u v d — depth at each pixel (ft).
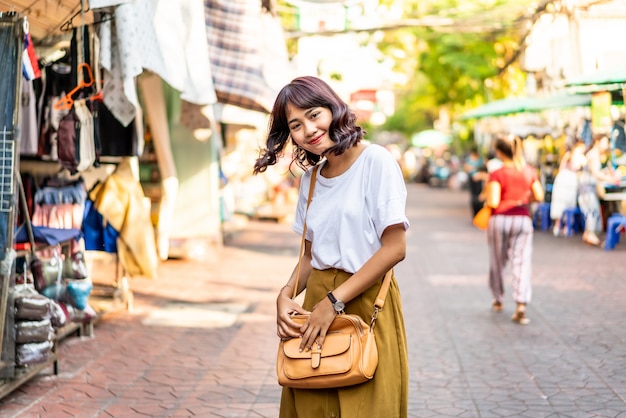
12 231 15.56
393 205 9.00
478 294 30.12
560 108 49.70
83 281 20.56
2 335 15.55
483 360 20.17
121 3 17.24
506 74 68.18
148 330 23.86
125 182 24.35
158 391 17.63
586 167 45.42
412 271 36.76
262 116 37.93
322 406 9.31
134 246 24.31
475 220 25.64
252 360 20.42
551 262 38.29
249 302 28.71
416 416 15.83
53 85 22.39
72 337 22.77
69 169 20.74
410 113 169.68
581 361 19.89
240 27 25.27
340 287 9.11
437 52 63.31
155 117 31.01
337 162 9.46
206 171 40.65
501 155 24.95
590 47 36.27
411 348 21.56
